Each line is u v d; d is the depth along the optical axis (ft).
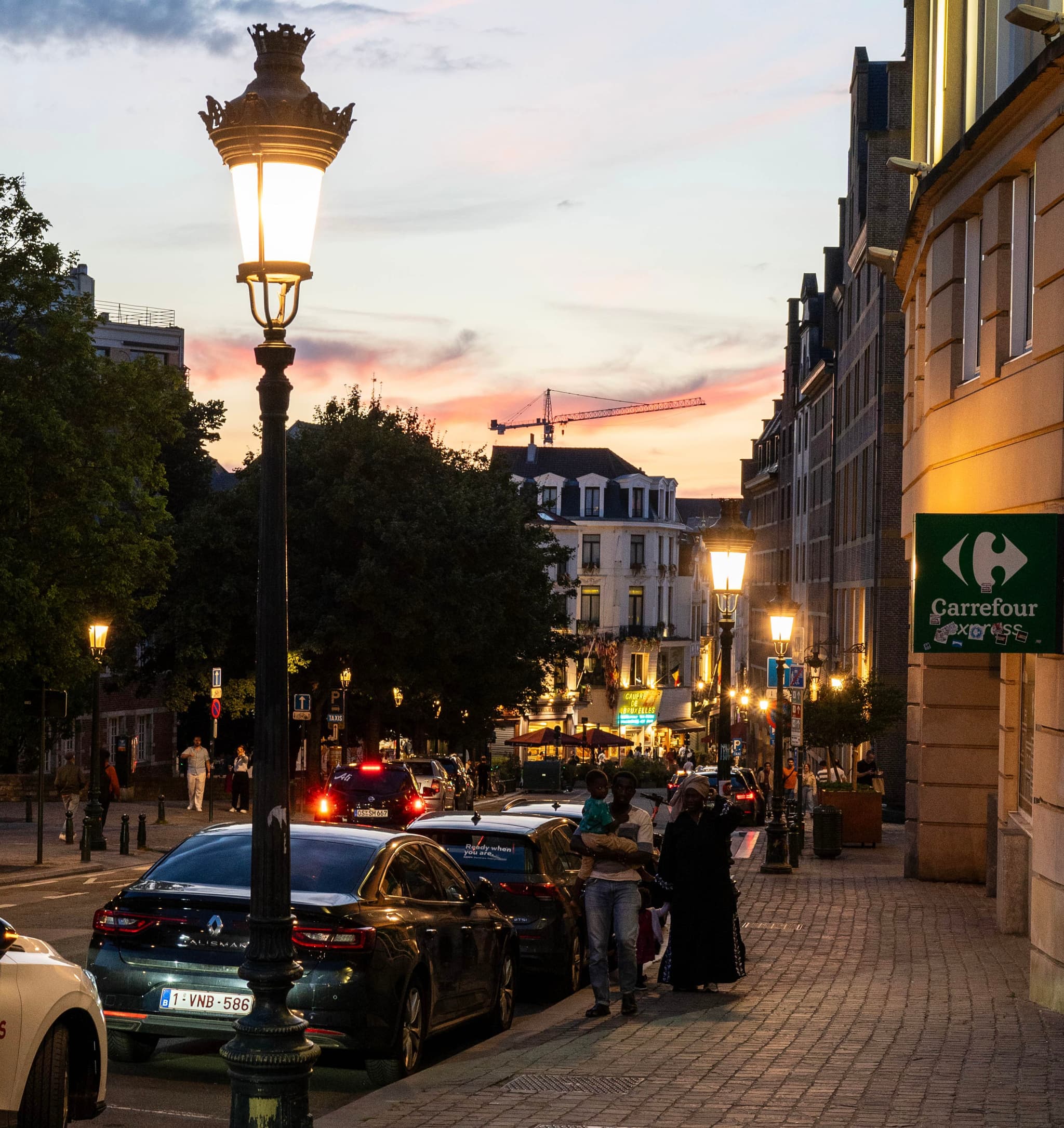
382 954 32.32
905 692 151.33
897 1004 41.09
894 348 152.46
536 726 318.04
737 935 44.34
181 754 143.02
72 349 86.63
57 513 84.84
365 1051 31.81
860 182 175.32
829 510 202.39
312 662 166.91
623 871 39.88
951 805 77.66
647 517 354.74
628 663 349.61
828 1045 34.73
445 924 36.06
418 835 38.06
